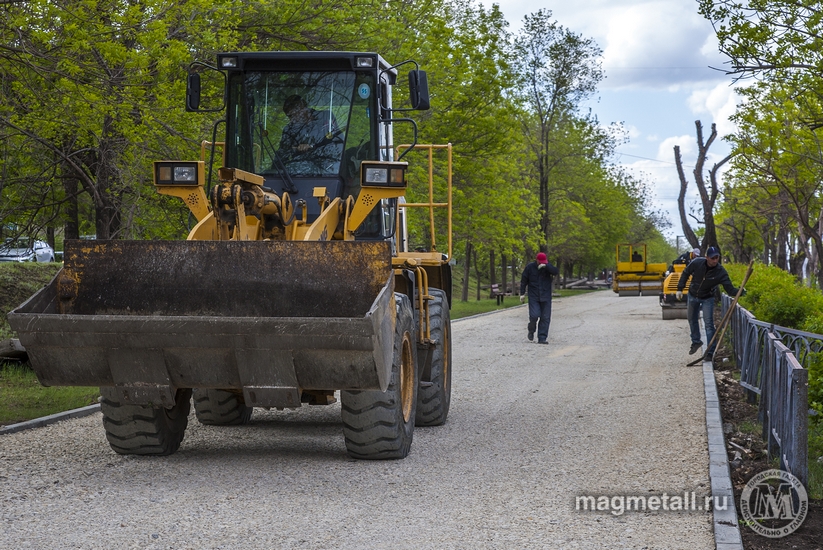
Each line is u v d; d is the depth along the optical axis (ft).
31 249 65.36
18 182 57.21
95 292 21.66
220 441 26.84
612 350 53.78
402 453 23.62
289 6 58.70
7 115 44.86
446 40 85.10
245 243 21.45
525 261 185.37
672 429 27.53
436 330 28.25
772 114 65.72
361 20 65.26
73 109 42.88
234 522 17.79
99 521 17.81
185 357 20.85
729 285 47.26
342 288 21.24
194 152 52.16
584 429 27.96
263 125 27.40
